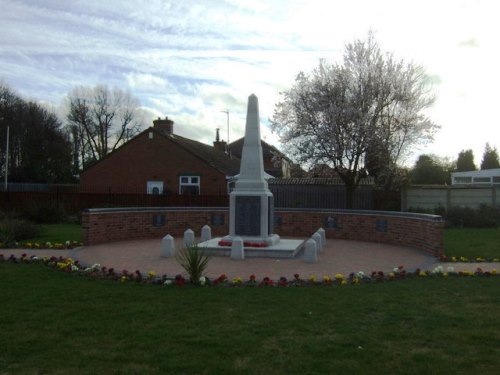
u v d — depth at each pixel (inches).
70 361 213.6
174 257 534.6
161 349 228.7
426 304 314.5
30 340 240.1
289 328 262.2
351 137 1149.1
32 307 301.4
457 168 2908.5
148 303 313.0
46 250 584.1
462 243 665.0
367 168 1246.9
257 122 614.5
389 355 222.1
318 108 1192.8
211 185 1454.2
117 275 400.2
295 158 1245.7
